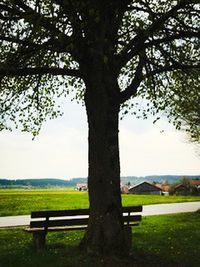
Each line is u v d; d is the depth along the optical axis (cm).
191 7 1342
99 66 1251
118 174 1275
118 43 1472
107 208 1240
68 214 1511
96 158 1264
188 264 1220
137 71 1366
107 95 1276
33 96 1742
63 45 1238
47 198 5719
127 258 1198
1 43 1363
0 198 5600
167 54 1502
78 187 15125
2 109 1656
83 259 1159
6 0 1283
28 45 1288
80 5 1177
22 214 3145
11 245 1538
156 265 1172
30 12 1208
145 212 3272
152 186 10794
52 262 1146
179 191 8525
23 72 1297
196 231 1952
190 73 1595
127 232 1491
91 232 1235
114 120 1284
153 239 1678
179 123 1794
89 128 1291
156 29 1290
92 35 1207
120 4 1269
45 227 1472
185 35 1330
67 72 1316
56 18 1192
